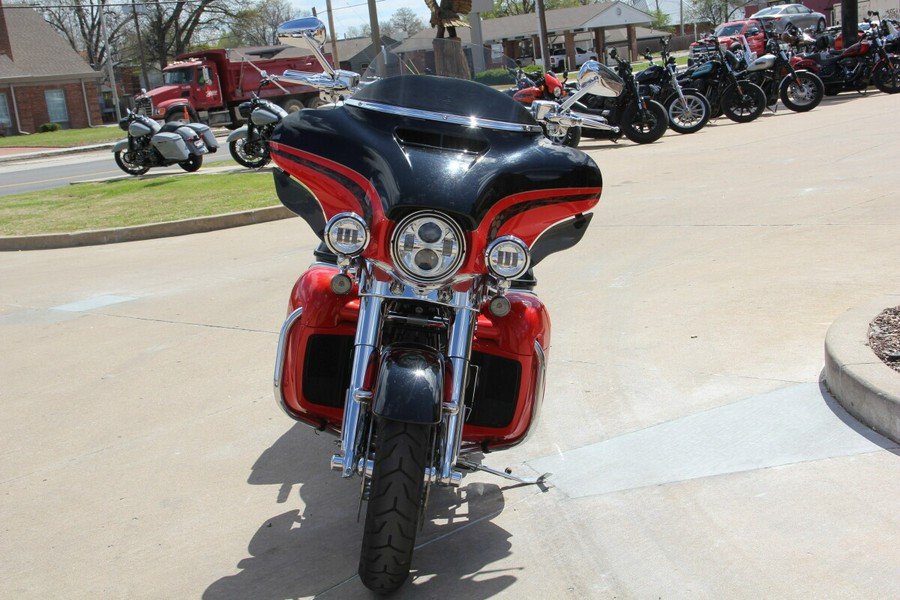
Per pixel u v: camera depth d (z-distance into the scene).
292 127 3.83
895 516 3.82
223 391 5.68
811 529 3.78
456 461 3.50
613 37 82.75
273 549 3.83
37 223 12.80
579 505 4.12
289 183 4.06
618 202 11.44
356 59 47.81
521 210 3.63
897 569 3.46
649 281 7.69
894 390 4.50
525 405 3.87
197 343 6.67
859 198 10.12
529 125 3.92
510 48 71.38
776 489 4.12
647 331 6.42
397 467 3.16
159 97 34.84
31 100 52.78
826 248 8.17
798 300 6.78
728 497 4.09
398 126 3.78
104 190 16.36
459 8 13.31
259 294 8.03
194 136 18.98
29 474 4.64
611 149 17.45
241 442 4.94
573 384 5.54
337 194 3.69
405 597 3.45
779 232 8.98
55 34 56.75
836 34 30.45
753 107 19.64
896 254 7.72
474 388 3.72
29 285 9.05
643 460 4.51
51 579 3.67
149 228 11.88
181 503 4.27
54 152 34.25
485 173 3.47
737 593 3.39
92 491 4.43
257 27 70.19
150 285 8.70
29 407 5.56
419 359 3.31
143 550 3.86
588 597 3.42
